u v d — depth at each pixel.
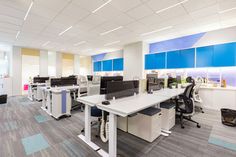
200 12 2.99
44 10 2.87
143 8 2.79
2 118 3.20
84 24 3.68
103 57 8.85
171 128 2.65
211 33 4.25
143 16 3.18
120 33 4.52
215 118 3.26
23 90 7.02
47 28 4.02
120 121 2.58
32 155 1.74
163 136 2.32
